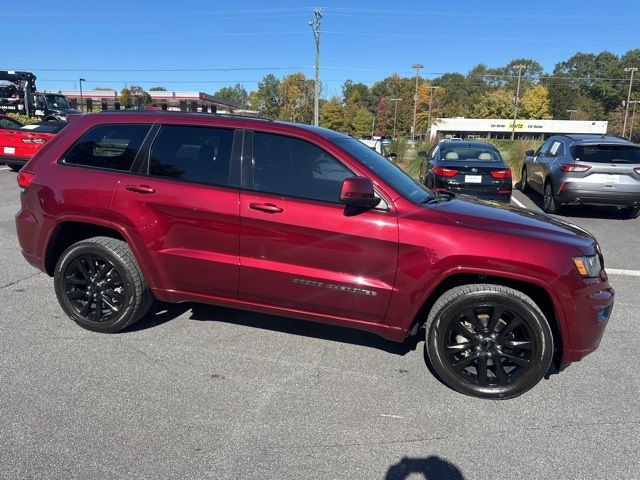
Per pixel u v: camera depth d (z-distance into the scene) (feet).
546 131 305.32
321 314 12.58
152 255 13.21
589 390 12.13
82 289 14.14
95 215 13.46
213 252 12.80
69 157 14.06
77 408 10.61
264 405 10.99
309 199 12.21
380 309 12.07
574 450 9.82
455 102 389.80
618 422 10.80
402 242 11.59
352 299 12.13
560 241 11.45
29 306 15.84
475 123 302.04
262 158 12.66
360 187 11.12
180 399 11.09
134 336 14.07
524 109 351.25
